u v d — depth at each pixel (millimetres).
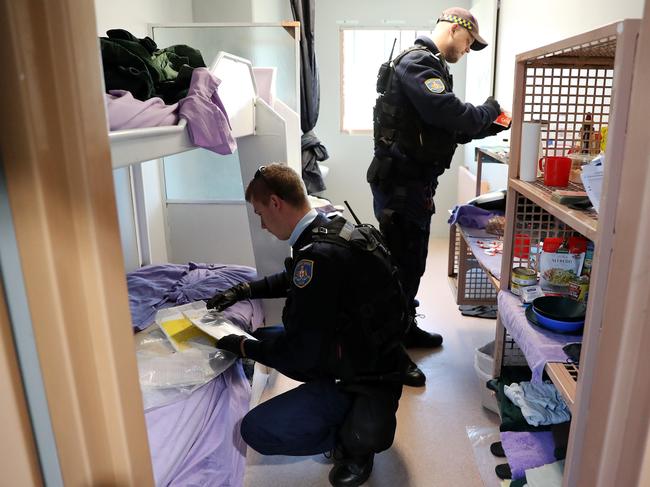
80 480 499
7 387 454
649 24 545
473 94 4133
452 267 3395
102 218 466
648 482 580
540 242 1848
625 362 585
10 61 400
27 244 439
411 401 2213
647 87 543
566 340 1359
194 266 2396
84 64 440
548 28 2621
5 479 474
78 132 437
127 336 508
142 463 547
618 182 934
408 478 1772
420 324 2920
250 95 1965
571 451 1095
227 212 2795
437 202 4711
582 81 1972
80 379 478
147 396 1448
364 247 1578
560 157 1500
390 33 4449
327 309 1531
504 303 1662
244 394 1720
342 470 1700
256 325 2107
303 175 3883
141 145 1088
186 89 1526
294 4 3604
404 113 2307
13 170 421
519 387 1678
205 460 1381
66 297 456
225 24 2627
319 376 1719
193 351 1675
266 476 1784
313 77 3875
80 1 433
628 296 572
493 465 1814
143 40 1734
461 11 2432
